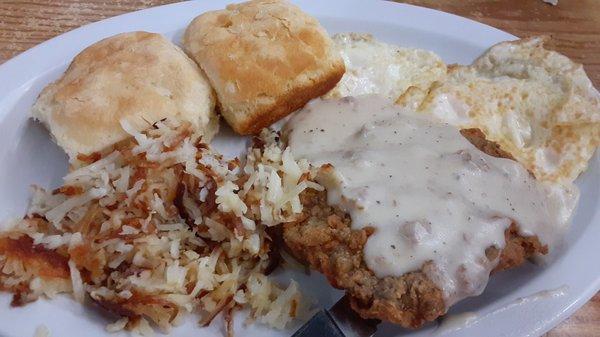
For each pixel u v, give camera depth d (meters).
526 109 0.24
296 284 0.19
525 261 0.19
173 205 0.20
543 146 0.23
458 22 0.27
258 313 0.19
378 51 0.26
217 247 0.19
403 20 0.27
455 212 0.19
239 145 0.23
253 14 0.24
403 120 0.22
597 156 0.22
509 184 0.20
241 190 0.20
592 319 0.19
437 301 0.17
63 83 0.21
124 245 0.18
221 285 0.19
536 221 0.19
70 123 0.20
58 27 0.27
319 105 0.23
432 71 0.25
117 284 0.18
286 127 0.23
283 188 0.19
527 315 0.17
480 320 0.17
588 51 0.28
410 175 0.20
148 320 0.18
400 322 0.17
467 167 0.20
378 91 0.25
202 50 0.23
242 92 0.22
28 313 0.17
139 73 0.21
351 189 0.19
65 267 0.18
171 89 0.21
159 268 0.18
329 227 0.18
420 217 0.18
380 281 0.17
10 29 0.26
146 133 0.20
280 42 0.23
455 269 0.17
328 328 0.17
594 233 0.20
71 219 0.19
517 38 0.26
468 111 0.23
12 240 0.18
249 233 0.19
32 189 0.20
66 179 0.19
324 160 0.21
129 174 0.19
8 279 0.17
